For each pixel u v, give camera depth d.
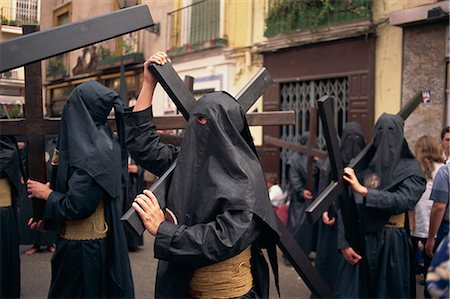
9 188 3.98
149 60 2.38
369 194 3.36
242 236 1.94
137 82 5.74
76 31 2.03
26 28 2.52
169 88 2.35
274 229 2.07
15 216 4.06
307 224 5.95
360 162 3.70
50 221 3.03
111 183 3.04
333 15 7.59
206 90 7.86
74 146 2.97
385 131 3.62
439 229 3.90
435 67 6.55
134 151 2.52
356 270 3.67
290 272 5.66
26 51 1.92
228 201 1.96
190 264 1.97
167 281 2.13
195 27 7.31
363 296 3.64
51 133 3.00
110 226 3.18
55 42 1.98
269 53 8.38
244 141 2.10
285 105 8.63
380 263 3.58
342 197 3.33
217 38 7.67
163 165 2.53
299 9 7.79
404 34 6.88
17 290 4.06
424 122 6.65
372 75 7.30
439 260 1.57
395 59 7.05
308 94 8.28
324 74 7.90
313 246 6.02
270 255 2.31
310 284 3.11
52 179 3.17
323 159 5.76
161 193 2.12
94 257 3.12
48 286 4.87
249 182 1.99
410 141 6.80
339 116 7.93
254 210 1.97
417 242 5.00
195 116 2.08
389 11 7.08
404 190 3.47
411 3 6.75
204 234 1.94
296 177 6.09
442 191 3.70
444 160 4.81
